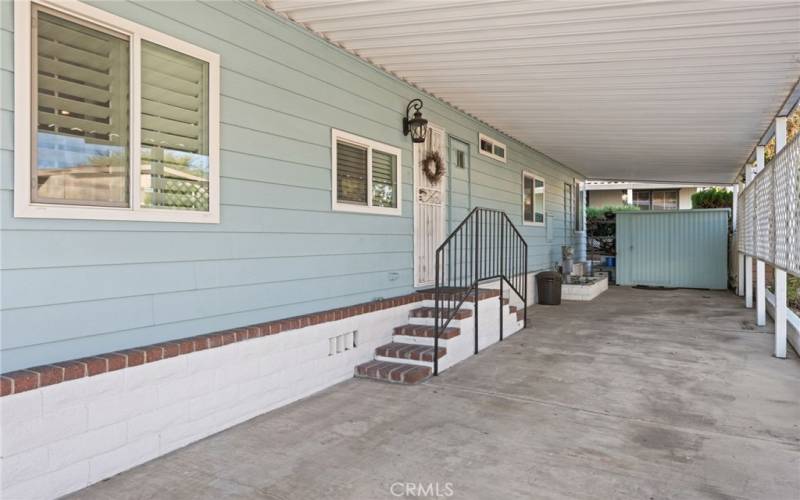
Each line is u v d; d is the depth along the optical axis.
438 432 3.45
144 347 3.03
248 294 3.79
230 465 2.94
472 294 5.99
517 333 6.96
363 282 5.15
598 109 6.83
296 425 3.55
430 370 4.82
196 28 3.37
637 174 13.86
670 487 2.71
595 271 15.09
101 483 2.71
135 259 3.02
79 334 2.75
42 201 2.60
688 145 9.21
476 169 7.70
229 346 3.47
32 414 2.44
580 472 2.88
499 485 2.72
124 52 2.97
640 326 7.55
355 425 3.56
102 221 2.85
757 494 2.64
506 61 5.04
